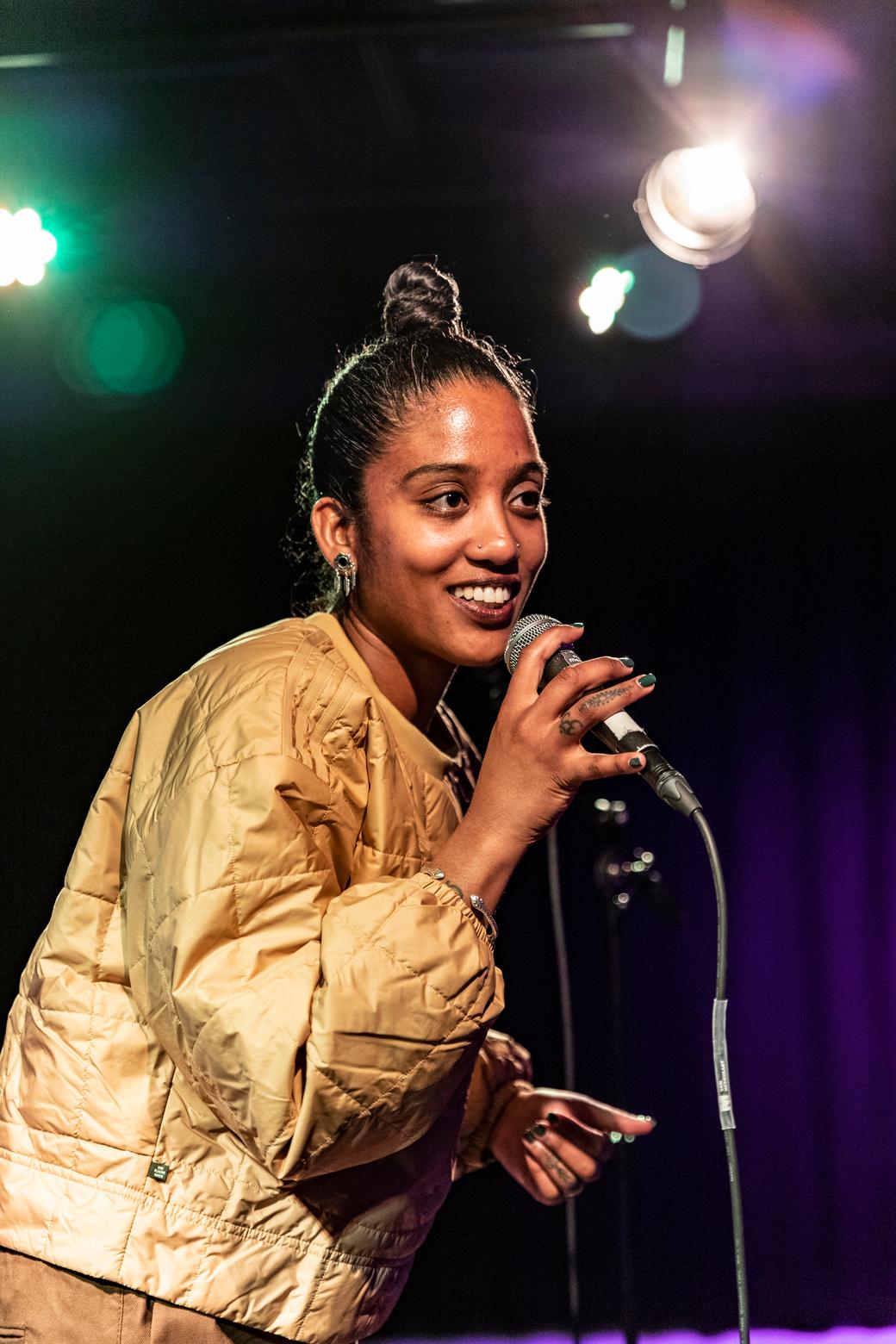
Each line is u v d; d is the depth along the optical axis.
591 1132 2.07
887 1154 5.06
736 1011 5.14
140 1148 1.53
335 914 1.42
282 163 4.16
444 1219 4.93
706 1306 4.87
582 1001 5.09
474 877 1.50
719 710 5.22
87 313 4.73
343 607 1.90
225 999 1.37
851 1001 5.12
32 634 4.94
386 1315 1.65
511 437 1.76
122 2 3.22
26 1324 1.51
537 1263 4.87
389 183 4.30
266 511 4.94
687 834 5.22
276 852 1.43
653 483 5.21
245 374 4.82
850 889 5.17
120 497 4.96
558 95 3.75
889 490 5.16
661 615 5.23
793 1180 5.01
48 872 4.87
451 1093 1.47
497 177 4.25
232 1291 1.50
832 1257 4.96
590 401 5.09
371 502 1.79
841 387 5.04
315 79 3.63
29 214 3.91
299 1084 1.37
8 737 4.92
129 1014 1.57
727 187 3.63
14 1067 1.64
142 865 1.50
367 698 1.61
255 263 4.62
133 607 4.95
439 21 3.30
